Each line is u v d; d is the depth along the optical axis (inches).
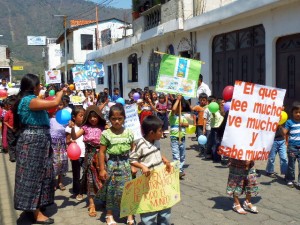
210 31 568.1
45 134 209.9
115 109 198.7
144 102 480.4
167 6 650.8
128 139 201.8
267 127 217.8
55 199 259.6
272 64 450.0
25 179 205.5
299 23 404.5
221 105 358.9
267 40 454.0
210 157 366.9
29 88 211.2
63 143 270.5
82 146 259.0
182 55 660.1
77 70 521.3
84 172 229.1
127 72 948.0
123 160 202.4
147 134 182.5
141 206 175.9
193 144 450.9
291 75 429.7
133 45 824.3
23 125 208.4
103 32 1177.4
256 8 436.8
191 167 336.2
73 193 266.7
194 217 215.5
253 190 218.7
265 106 216.8
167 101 517.3
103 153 203.9
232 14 479.5
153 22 737.0
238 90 213.2
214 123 348.8
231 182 219.5
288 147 269.0
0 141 534.6
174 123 296.8
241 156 212.8
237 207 221.5
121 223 210.8
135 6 834.2
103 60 1152.2
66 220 219.8
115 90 623.5
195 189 269.0
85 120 228.8
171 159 376.5
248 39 498.0
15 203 207.8
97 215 226.7
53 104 202.1
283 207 227.8
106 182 204.4
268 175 297.6
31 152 205.3
